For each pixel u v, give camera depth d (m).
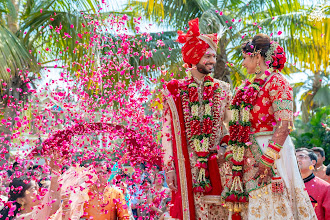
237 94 2.64
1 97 6.85
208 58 2.81
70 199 3.43
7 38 6.90
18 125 3.47
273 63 2.55
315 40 8.67
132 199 4.29
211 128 2.73
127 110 3.39
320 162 4.87
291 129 2.42
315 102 18.69
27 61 7.45
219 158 2.78
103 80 4.07
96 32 4.61
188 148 2.77
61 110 3.66
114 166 3.61
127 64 3.78
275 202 2.39
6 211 3.14
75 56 7.04
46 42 8.18
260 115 2.50
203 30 7.26
